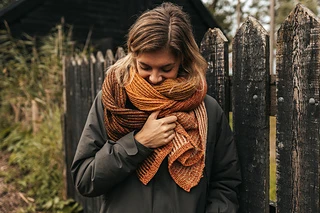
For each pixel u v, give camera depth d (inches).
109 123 56.9
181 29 50.8
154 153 54.6
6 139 213.5
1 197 150.6
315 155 51.1
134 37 50.2
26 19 274.4
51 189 148.7
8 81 238.1
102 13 308.0
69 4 292.4
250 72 61.0
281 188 57.4
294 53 52.7
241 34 62.1
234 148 61.1
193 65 54.4
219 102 67.7
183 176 54.7
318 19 48.7
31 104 213.6
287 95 54.5
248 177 63.6
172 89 52.6
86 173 56.6
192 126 55.1
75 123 132.9
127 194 56.1
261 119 59.7
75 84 130.3
